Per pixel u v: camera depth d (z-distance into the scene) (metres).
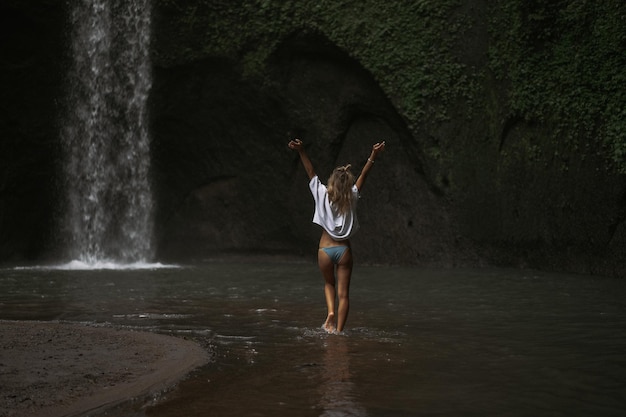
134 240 22.75
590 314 8.55
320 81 20.84
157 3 21.42
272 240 22.11
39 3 21.11
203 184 22.86
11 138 21.39
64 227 22.42
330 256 7.11
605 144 15.73
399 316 8.45
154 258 22.92
